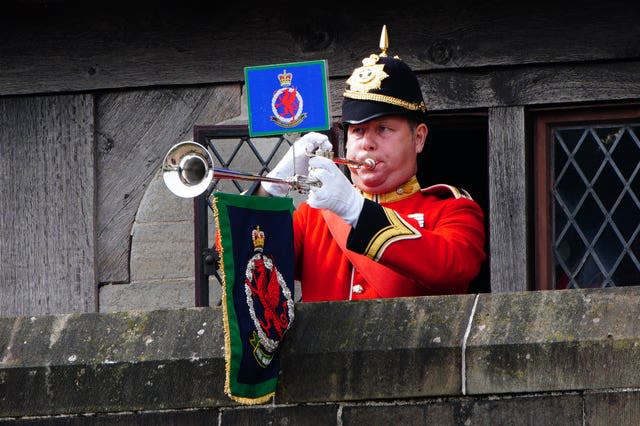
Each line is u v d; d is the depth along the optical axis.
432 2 32.59
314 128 26.17
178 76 33.56
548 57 32.06
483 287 38.53
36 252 33.69
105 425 23.34
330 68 32.91
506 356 21.95
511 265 31.86
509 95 32.16
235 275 22.19
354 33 32.91
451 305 22.70
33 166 33.88
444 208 24.69
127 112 33.75
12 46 34.16
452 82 32.38
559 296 22.34
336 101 32.69
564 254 32.03
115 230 33.50
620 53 31.88
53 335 24.02
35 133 33.97
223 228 22.16
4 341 24.08
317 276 24.67
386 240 23.17
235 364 21.94
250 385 22.23
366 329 22.77
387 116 24.92
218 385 23.00
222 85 33.44
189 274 33.06
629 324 21.73
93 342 23.77
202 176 21.97
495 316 22.38
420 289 24.00
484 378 21.98
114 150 33.69
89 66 33.91
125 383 23.34
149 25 33.78
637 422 21.36
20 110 34.06
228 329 21.92
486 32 32.34
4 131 34.06
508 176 32.03
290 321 22.94
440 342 22.28
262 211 22.92
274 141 32.56
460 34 32.44
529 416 21.77
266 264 22.78
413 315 22.75
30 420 23.58
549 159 32.25
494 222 32.00
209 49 33.50
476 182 42.72
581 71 31.97
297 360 22.77
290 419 22.67
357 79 25.12
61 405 23.52
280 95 26.23
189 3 33.62
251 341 22.14
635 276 31.69
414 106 25.12
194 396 23.06
